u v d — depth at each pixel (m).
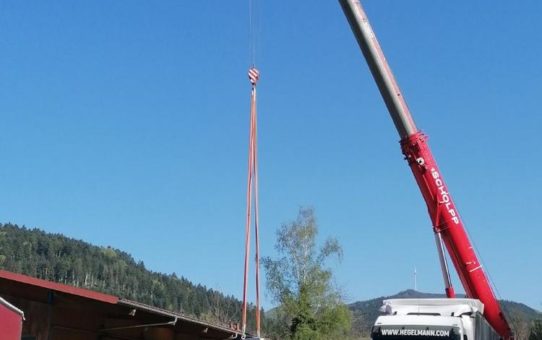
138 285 181.38
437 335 18.80
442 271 23.20
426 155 23.25
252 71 25.34
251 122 25.36
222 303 70.12
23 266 168.25
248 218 25.27
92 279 180.62
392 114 23.42
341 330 61.03
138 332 24.44
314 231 61.44
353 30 23.22
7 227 194.00
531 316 81.00
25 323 18.72
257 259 25.70
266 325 61.88
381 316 19.94
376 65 23.08
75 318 21.27
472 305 20.81
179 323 24.11
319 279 60.31
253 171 25.36
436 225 23.20
